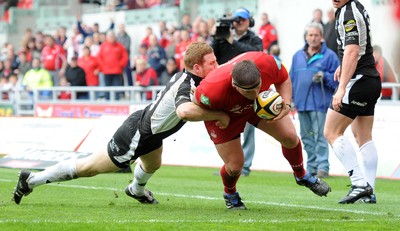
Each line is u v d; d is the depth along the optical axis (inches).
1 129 2150.6
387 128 1573.6
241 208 991.6
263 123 928.3
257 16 2640.3
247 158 1595.7
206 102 843.4
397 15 1040.2
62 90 2472.9
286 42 2519.7
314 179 984.3
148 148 957.2
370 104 1074.1
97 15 3336.6
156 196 1178.0
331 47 1971.0
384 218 902.4
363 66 1047.0
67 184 1347.2
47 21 3636.8
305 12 2464.3
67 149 1950.1
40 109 2506.2
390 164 1561.3
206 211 965.2
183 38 2396.7
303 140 1584.6
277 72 879.7
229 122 908.6
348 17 1026.1
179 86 887.7
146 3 3186.5
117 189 1264.8
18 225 798.5
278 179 1530.5
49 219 861.2
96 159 973.8
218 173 1619.1
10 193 1175.0
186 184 1405.0
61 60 2864.2
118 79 2513.5
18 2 3870.6
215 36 1429.6
